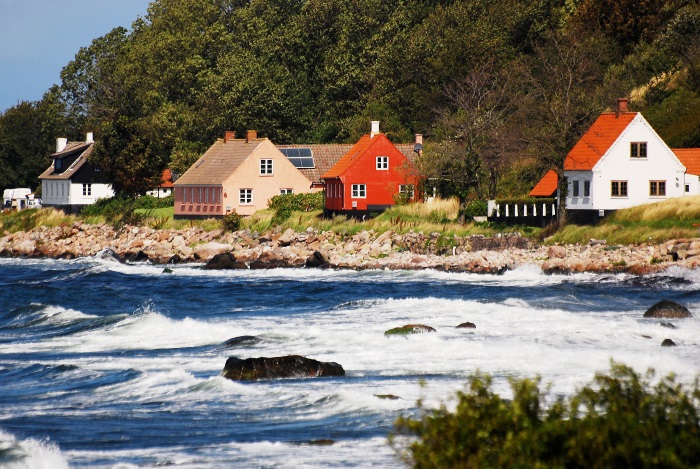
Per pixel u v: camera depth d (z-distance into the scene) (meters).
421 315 109.44
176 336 99.44
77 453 53.31
